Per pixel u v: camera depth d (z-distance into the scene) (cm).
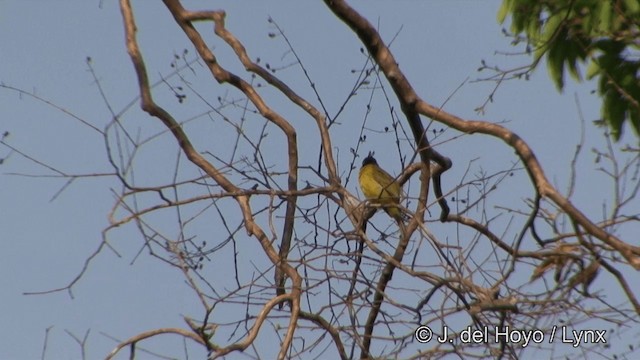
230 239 1248
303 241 1293
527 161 1288
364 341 1321
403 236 1319
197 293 1207
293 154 1458
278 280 1327
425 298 1252
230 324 1246
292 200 1325
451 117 1351
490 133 1319
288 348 1234
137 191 1239
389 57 1362
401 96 1362
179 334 1209
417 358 1248
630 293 1244
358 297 1271
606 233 1244
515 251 1244
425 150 1385
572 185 1254
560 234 1282
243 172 1323
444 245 1256
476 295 1239
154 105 1445
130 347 1202
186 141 1426
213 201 1264
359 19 1348
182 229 1245
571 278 1252
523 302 1244
